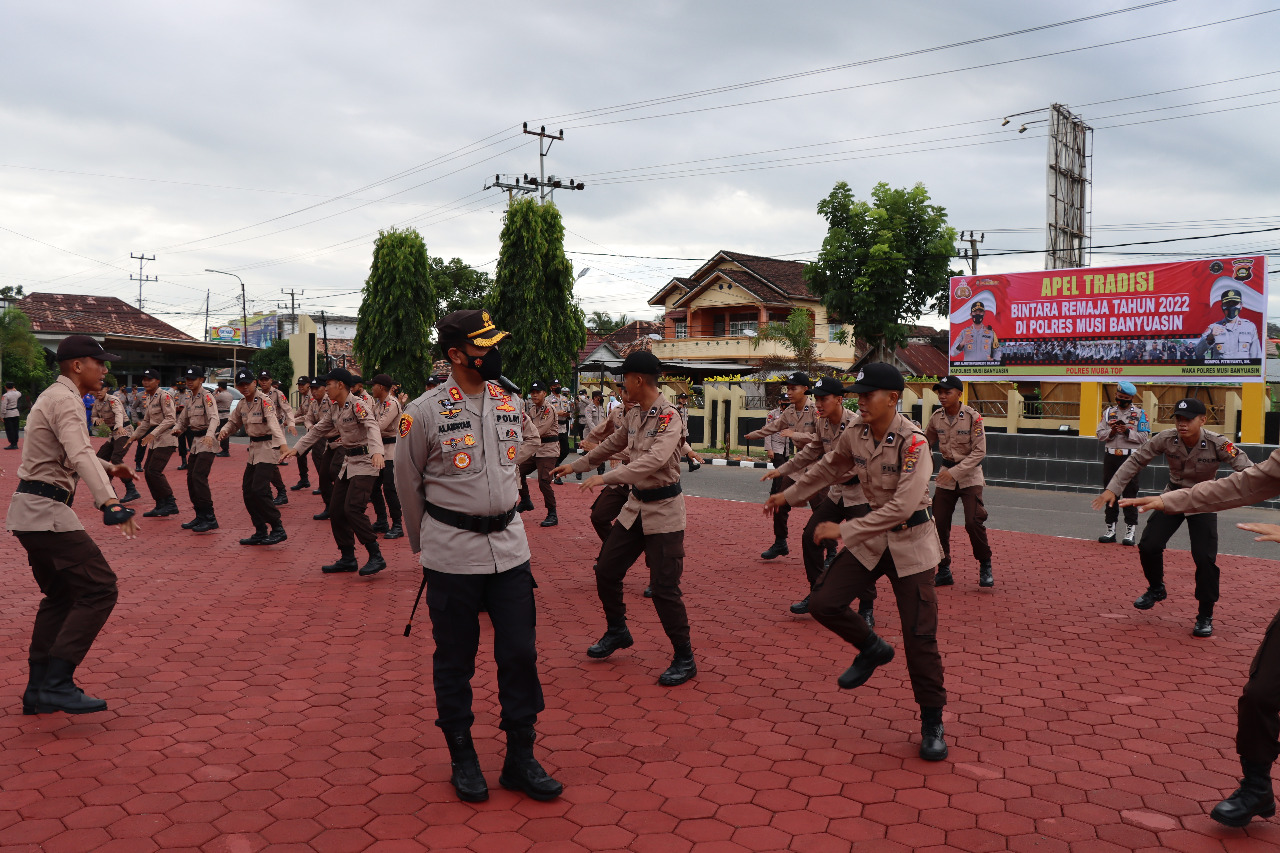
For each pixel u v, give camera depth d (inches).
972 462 306.5
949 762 163.8
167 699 193.3
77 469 171.0
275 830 136.2
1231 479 150.3
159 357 1721.2
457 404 149.2
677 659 209.8
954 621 269.3
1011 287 764.0
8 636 240.4
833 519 269.0
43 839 132.3
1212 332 661.9
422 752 166.6
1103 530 461.4
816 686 206.4
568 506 533.3
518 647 147.9
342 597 290.7
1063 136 1117.1
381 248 1190.3
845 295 1237.1
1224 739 176.2
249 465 381.1
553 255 1138.0
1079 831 138.6
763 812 143.9
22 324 1408.7
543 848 131.7
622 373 210.1
